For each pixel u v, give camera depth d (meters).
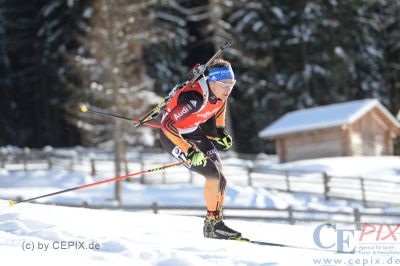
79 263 13.49
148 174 81.62
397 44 142.62
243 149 148.50
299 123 96.19
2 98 144.50
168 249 15.03
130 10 76.88
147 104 77.31
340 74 136.88
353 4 136.12
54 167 89.31
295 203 66.06
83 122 79.69
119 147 73.25
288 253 15.48
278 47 139.88
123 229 18.34
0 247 15.05
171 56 139.62
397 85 143.88
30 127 150.62
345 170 79.19
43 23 134.00
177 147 18.27
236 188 71.31
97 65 75.62
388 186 64.81
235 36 130.75
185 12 138.12
